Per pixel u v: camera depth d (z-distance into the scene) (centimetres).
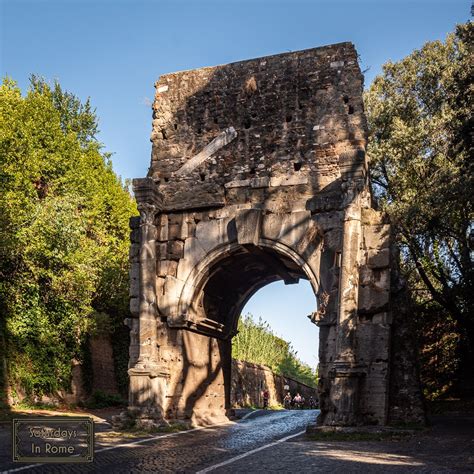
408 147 3238
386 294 2114
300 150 2388
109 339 3644
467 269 2998
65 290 3184
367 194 2323
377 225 2183
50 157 3525
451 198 2606
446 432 1909
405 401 2098
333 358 2144
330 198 2280
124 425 2253
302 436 1988
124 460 1483
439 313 3384
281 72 2481
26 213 3075
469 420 2311
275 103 2462
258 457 1509
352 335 2062
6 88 3734
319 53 2447
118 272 3653
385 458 1446
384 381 2061
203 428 2336
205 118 2559
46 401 3000
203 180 2508
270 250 2370
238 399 4438
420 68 3681
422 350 3338
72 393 3206
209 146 2527
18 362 2878
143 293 2389
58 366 3111
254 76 2517
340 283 2114
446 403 2958
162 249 2492
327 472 1264
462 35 2736
